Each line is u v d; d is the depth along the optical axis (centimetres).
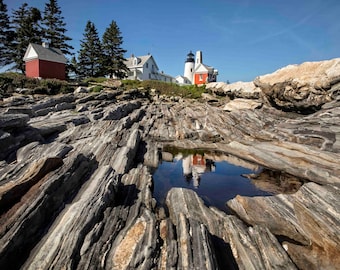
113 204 966
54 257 590
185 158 2111
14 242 581
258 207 1109
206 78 7888
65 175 861
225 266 712
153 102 4578
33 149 1119
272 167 1878
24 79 3409
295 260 773
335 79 1978
